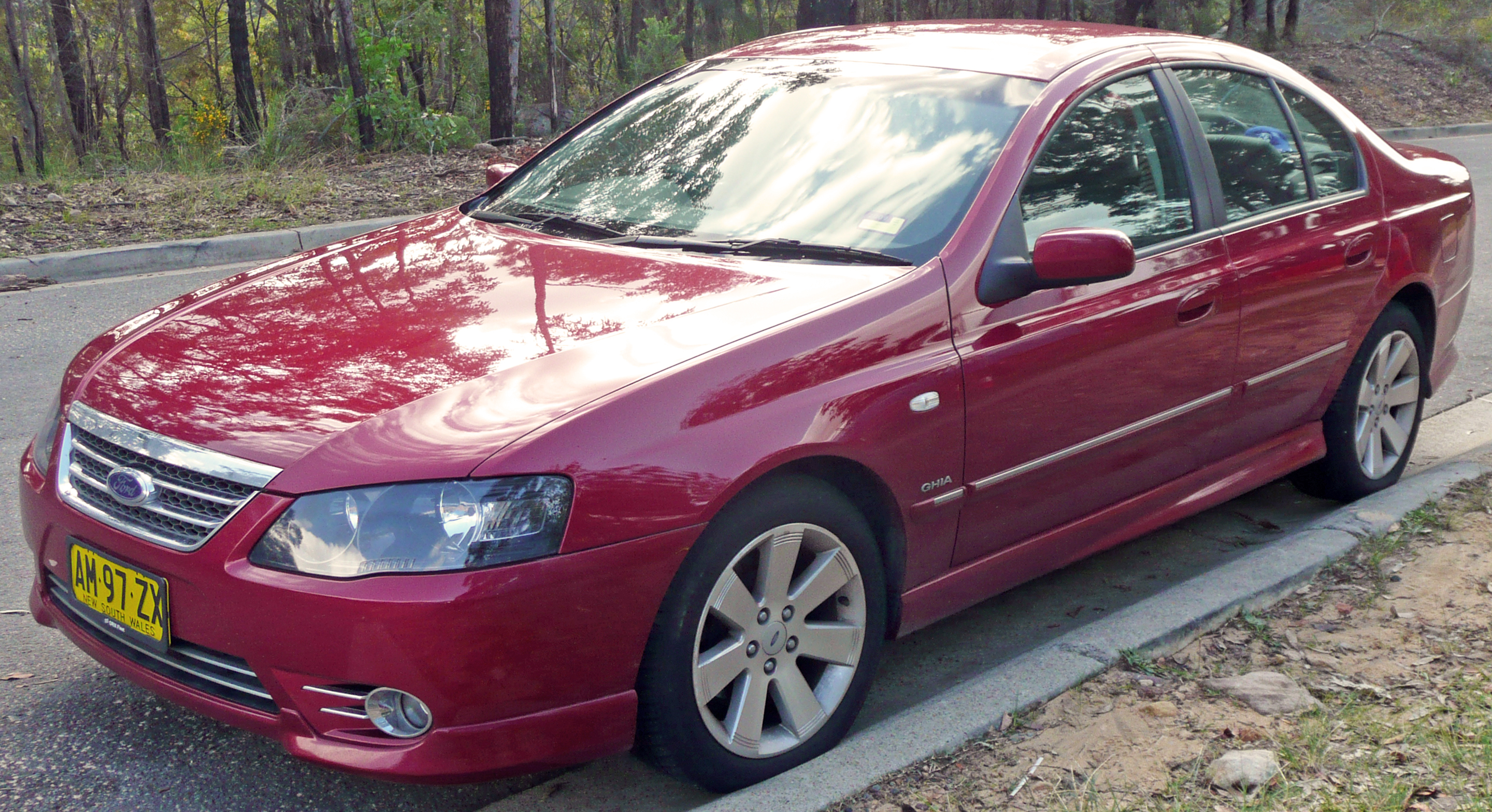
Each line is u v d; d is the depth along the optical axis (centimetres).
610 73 2094
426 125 1316
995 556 336
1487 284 855
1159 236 365
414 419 249
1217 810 255
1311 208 420
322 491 238
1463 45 2484
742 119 387
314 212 998
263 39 2933
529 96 1994
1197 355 369
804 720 285
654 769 286
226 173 1187
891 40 413
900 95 370
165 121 2720
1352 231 429
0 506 446
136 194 1039
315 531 237
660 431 252
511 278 319
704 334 277
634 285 308
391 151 1326
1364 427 459
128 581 261
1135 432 357
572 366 264
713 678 266
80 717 310
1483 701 296
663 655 256
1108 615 389
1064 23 429
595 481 243
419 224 394
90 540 268
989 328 313
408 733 242
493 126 1452
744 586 268
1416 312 479
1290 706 299
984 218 323
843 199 341
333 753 242
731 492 257
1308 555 380
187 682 261
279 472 242
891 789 264
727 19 2702
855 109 371
